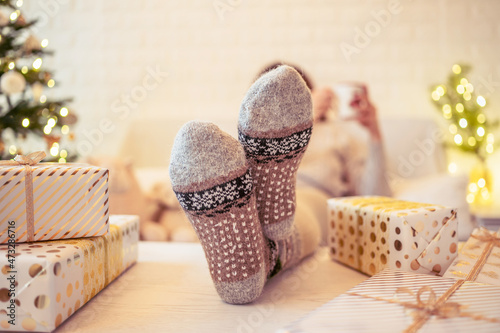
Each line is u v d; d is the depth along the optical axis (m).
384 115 2.50
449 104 2.30
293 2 2.52
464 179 1.63
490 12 2.43
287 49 2.53
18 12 1.58
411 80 2.48
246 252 0.78
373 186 1.71
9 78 1.45
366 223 0.92
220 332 0.72
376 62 2.50
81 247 0.79
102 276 0.86
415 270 0.84
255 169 0.83
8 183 0.79
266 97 0.79
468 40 2.45
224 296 0.80
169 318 0.77
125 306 0.81
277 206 0.85
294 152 0.82
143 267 1.02
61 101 1.69
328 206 1.04
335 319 0.63
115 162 1.68
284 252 0.91
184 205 0.76
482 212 1.99
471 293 0.70
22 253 0.73
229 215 0.76
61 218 0.81
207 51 2.58
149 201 1.75
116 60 2.62
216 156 0.74
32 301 0.71
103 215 0.84
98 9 2.61
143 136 2.44
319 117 1.86
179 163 0.75
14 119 1.55
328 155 1.81
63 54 2.63
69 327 0.74
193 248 1.18
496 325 0.62
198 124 0.76
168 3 2.58
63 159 1.56
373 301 0.68
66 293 0.74
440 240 0.86
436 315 0.64
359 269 0.95
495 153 2.40
